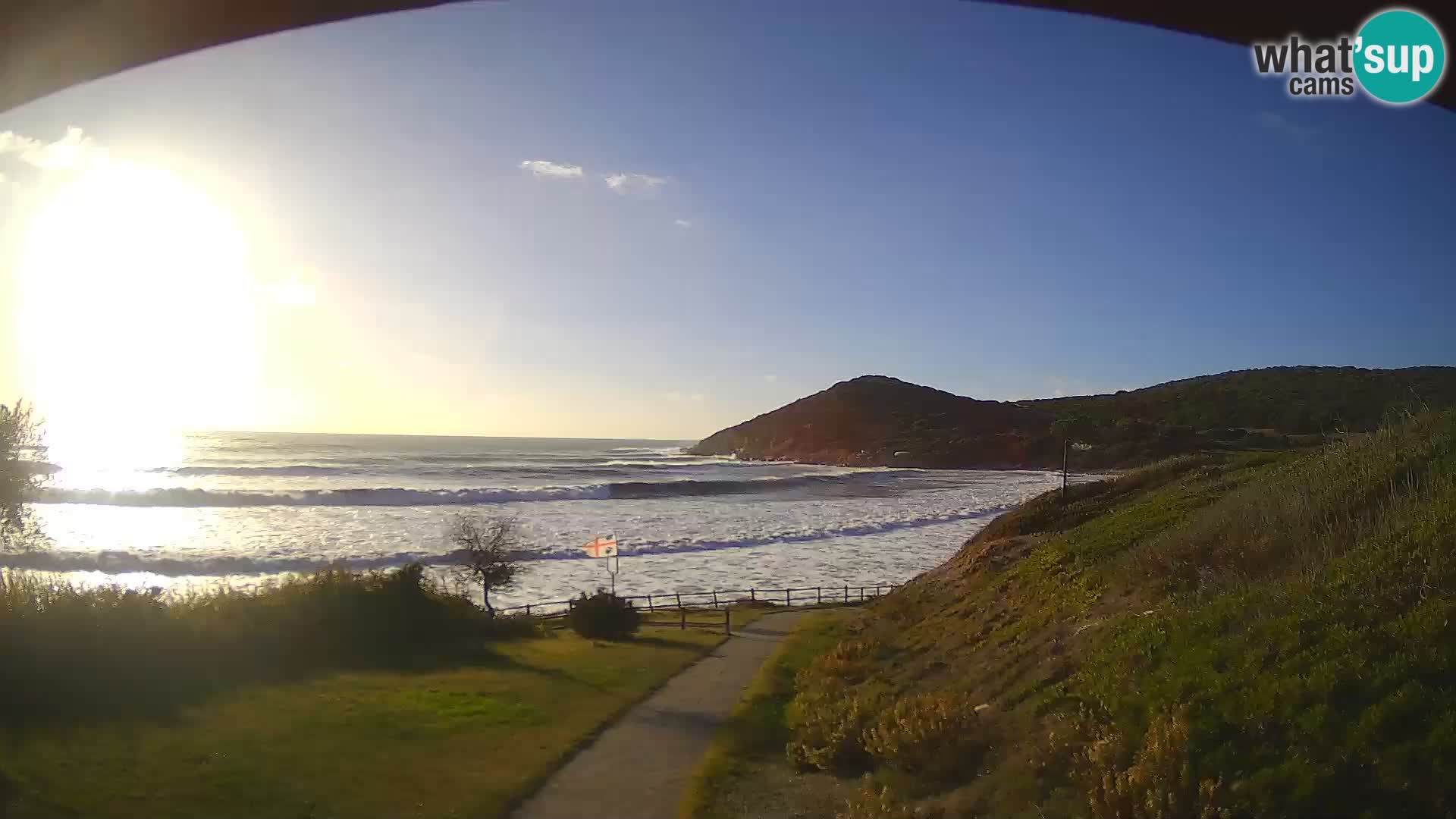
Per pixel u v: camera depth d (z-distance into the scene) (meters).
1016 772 8.55
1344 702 6.71
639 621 25.52
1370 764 6.07
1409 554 8.44
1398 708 6.31
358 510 65.31
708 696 16.30
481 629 23.36
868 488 97.75
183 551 45.41
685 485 89.44
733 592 38.66
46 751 9.88
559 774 11.12
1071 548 18.14
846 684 15.86
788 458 169.88
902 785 9.56
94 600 15.71
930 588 24.30
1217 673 7.86
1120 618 11.24
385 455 145.75
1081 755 8.01
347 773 10.37
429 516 61.31
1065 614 13.12
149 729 11.20
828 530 60.09
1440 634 6.92
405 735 12.28
